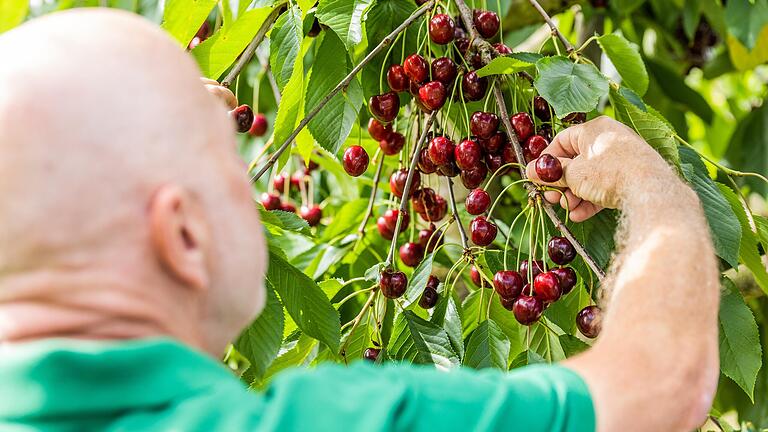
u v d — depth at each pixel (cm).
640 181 180
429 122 239
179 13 246
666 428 136
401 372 130
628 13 397
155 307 125
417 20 256
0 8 326
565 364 138
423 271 235
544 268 225
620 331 142
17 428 118
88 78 123
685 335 141
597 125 198
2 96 122
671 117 438
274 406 120
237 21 245
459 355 229
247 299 136
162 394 119
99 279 122
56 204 121
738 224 221
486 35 248
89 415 119
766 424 360
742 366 239
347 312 282
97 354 117
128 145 123
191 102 131
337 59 245
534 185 217
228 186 132
